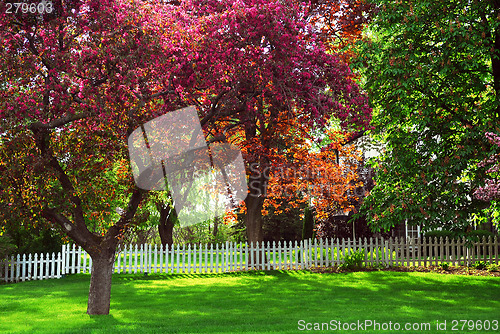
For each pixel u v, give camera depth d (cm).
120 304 1071
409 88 1212
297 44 1061
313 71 1098
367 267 1758
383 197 1330
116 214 1797
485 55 1306
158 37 895
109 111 820
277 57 1016
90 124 873
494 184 1499
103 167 933
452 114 1227
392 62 1201
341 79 1108
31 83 855
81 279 1609
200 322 856
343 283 1393
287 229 3297
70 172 945
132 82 867
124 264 1730
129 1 898
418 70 1187
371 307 995
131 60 857
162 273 1723
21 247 1709
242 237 3778
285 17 1015
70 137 902
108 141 887
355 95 1138
